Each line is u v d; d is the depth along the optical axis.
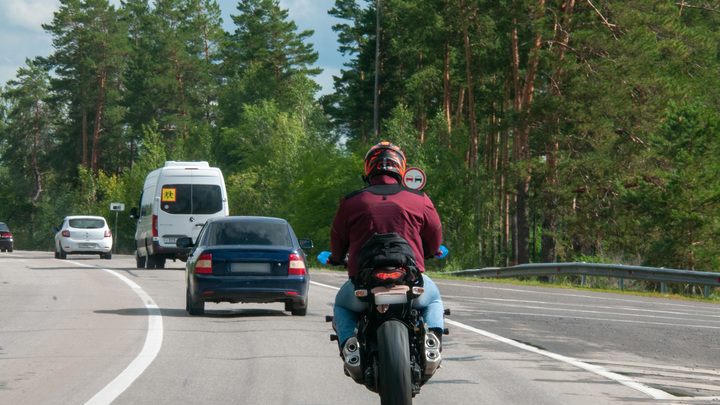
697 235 73.00
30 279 46.62
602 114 85.69
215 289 27.56
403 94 156.88
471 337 24.41
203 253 27.98
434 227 11.77
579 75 86.94
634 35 85.44
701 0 100.62
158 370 18.08
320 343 22.31
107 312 29.70
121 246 140.75
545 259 90.62
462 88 139.75
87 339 22.88
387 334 10.88
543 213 92.00
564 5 92.06
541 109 86.31
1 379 16.98
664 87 84.69
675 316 33.53
